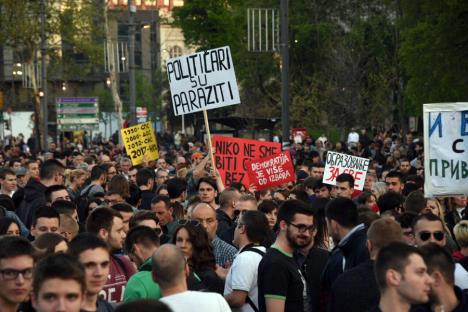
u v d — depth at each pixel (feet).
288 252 37.06
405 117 231.71
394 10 232.94
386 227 33.19
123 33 355.77
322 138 193.67
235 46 277.03
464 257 38.50
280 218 36.99
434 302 29.40
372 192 61.26
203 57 68.64
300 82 259.80
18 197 67.77
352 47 224.12
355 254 36.60
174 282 30.01
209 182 56.03
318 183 67.56
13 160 108.17
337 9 267.39
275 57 250.57
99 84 374.63
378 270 27.71
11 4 241.96
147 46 454.81
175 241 37.88
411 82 167.43
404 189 65.16
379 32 232.53
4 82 355.77
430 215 38.40
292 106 226.38
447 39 157.48
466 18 156.04
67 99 219.41
